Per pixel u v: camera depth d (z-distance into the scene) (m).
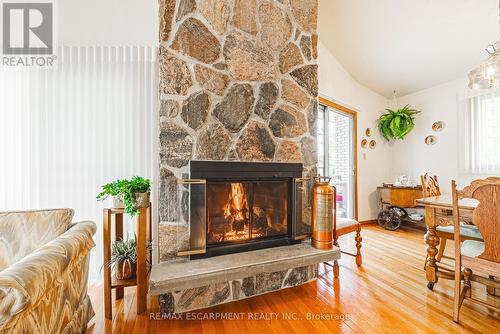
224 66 2.02
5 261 1.41
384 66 3.85
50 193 2.29
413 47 3.37
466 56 3.46
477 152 3.78
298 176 2.27
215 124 1.98
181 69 1.89
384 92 4.69
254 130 2.12
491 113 3.66
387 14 2.89
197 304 1.81
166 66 1.85
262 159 2.14
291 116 2.29
